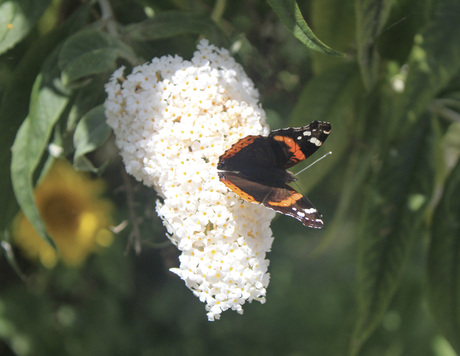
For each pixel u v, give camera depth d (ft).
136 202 2.23
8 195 2.13
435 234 2.23
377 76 2.20
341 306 4.26
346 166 2.55
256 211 1.97
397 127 2.14
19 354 2.61
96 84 2.11
